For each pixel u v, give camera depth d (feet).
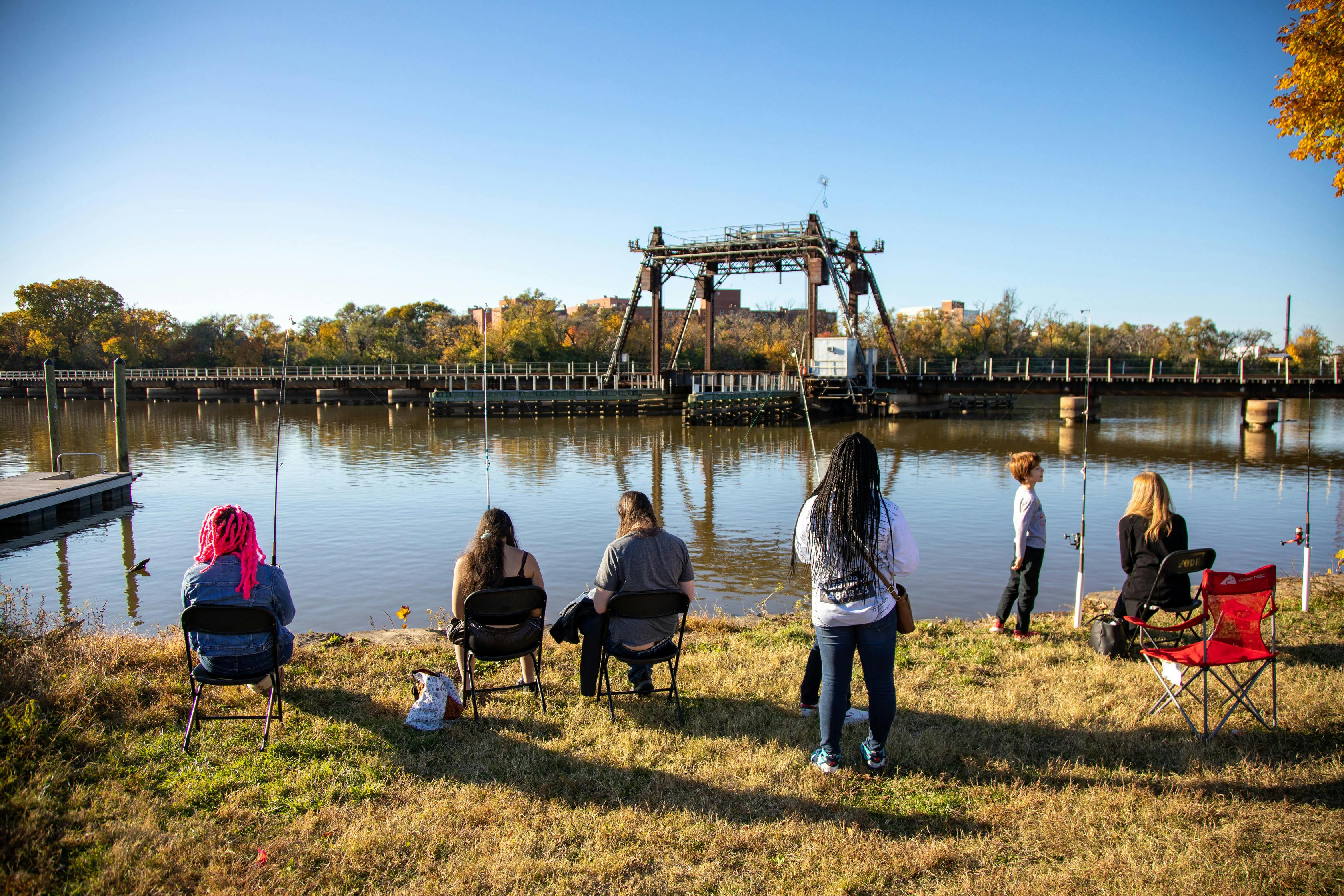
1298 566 43.70
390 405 229.86
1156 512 20.07
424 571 44.06
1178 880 10.83
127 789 13.29
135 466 94.38
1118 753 15.10
